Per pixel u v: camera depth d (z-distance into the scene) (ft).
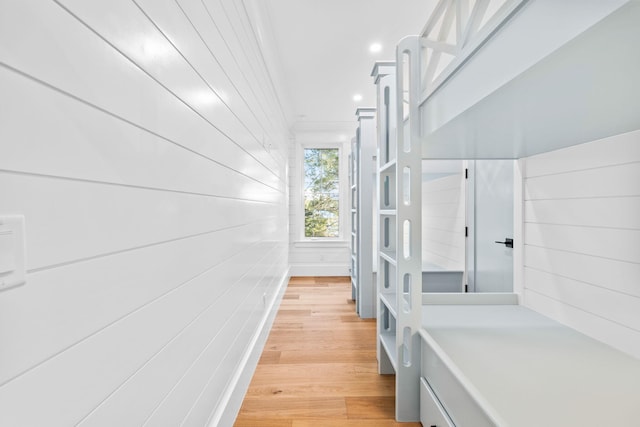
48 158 1.76
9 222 1.51
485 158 6.64
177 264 3.38
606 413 3.10
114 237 2.35
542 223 6.02
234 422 5.41
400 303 5.52
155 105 2.92
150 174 2.84
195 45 3.85
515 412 3.12
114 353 2.34
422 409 5.30
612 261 4.57
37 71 1.69
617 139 4.44
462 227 10.48
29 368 1.63
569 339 4.91
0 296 1.47
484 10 3.31
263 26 7.85
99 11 2.17
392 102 7.29
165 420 3.12
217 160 4.65
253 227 7.29
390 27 8.52
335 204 17.84
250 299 6.96
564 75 2.48
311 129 17.37
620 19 1.69
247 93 6.64
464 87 3.57
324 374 7.07
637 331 4.24
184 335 3.55
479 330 5.35
